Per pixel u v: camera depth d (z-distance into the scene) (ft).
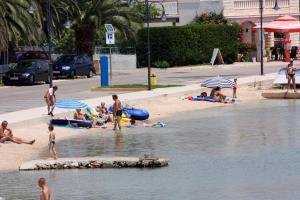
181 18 513.04
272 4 529.45
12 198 134.72
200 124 226.38
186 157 170.40
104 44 468.34
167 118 240.53
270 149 179.11
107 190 139.13
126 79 369.91
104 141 194.08
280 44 528.63
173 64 466.70
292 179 145.18
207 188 139.33
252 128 215.92
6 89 329.52
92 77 396.78
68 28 424.05
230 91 309.83
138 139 197.16
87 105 226.38
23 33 346.33
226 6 524.11
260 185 140.87
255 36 512.63
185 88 306.35
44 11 386.32
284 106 271.28
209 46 479.82
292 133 204.54
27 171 157.28
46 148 181.57
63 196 135.54
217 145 186.39
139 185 142.51
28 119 214.48
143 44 464.24
